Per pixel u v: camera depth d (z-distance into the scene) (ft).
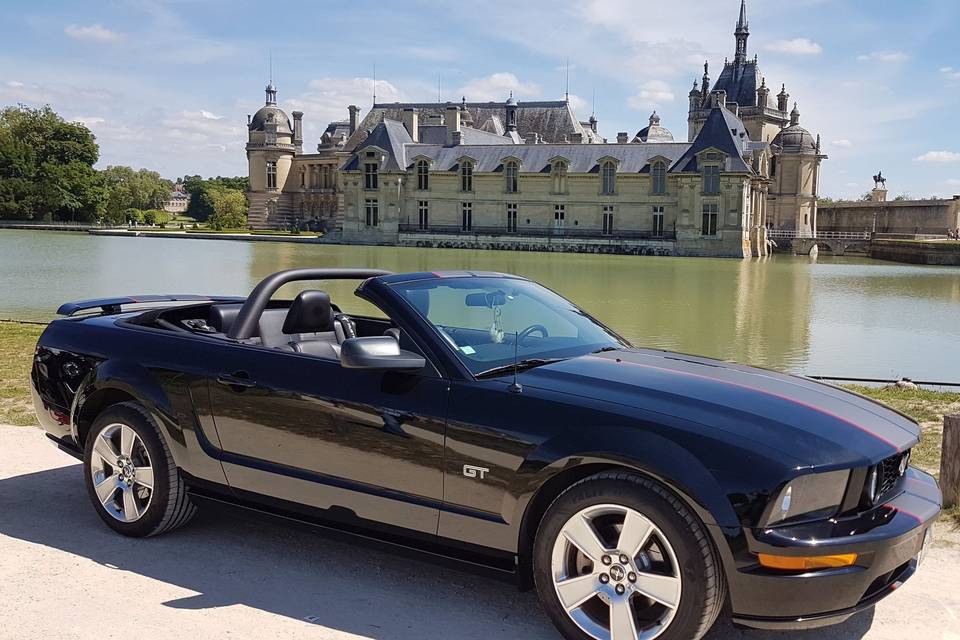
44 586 13.26
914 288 131.64
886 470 11.30
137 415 15.40
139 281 115.24
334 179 431.43
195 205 645.10
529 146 304.09
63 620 12.02
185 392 15.03
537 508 11.87
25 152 391.24
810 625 10.34
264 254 213.05
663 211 282.36
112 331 16.83
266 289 16.21
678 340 65.41
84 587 13.25
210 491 14.96
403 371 12.93
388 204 313.53
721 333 70.03
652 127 405.39
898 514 11.03
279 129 436.35
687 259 248.73
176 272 136.26
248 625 11.95
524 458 11.52
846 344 63.36
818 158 360.69
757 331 71.67
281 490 13.98
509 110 376.68
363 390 13.07
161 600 12.79
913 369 50.57
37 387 17.63
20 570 13.93
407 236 312.09
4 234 309.01
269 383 14.01
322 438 13.41
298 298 16.84
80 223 411.13
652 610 10.97
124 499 15.66
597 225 291.17
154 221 504.84
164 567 14.17
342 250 256.93
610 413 11.30
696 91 434.30
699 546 10.30
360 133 392.47
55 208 394.52
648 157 284.00
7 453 21.59
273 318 17.37
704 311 89.66
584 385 12.16
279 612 12.42
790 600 10.14
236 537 15.72
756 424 10.95
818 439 10.77
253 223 438.81
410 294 13.98
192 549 15.06
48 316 65.77
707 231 269.85
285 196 441.68
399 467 12.64
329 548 15.21
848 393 13.41
